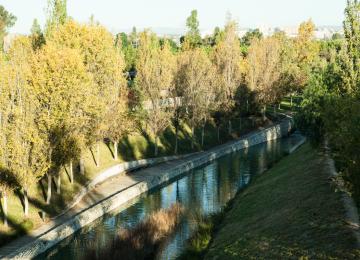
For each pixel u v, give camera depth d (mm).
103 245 38812
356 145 22969
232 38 92375
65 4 66625
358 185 23344
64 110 45969
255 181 57625
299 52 131875
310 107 52594
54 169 47156
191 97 77562
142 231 39156
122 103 63594
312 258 27078
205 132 87375
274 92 98250
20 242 38344
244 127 96312
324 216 32281
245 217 41312
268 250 30797
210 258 34156
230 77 88875
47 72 45719
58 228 40750
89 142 55281
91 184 55906
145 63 73812
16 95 41375
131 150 70875
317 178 42344
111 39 59875
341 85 41469
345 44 40531
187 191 58031
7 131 40406
